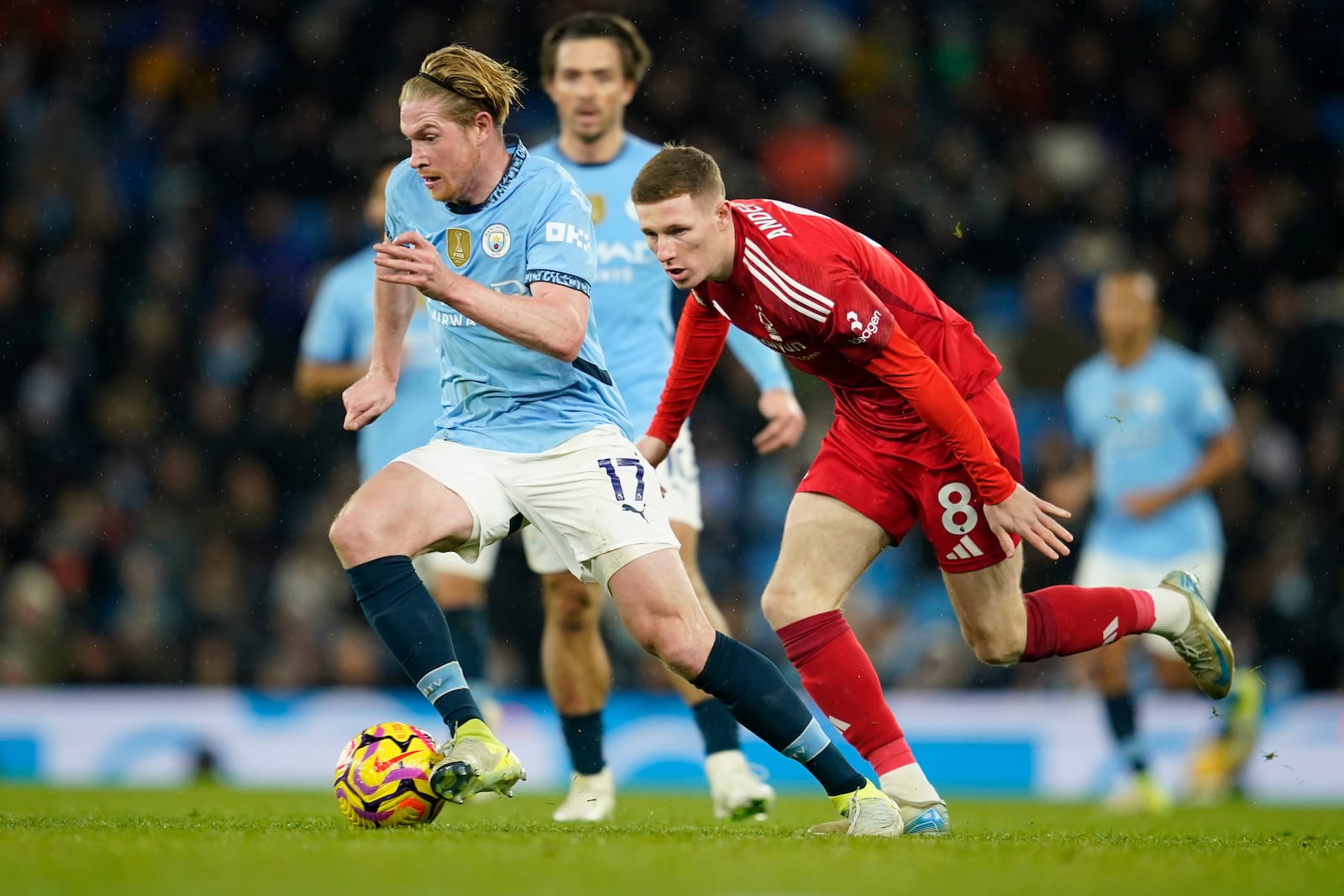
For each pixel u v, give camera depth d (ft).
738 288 49.37
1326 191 186.91
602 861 37.65
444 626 48.32
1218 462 100.83
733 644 49.37
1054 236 177.17
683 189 47.60
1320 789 114.42
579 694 66.44
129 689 136.26
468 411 51.57
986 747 114.32
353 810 47.52
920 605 143.54
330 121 182.39
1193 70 190.39
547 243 49.37
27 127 181.68
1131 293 101.71
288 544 150.92
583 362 51.31
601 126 70.13
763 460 154.20
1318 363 166.91
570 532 49.78
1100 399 103.55
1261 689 103.76
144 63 185.88
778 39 186.19
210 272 173.68
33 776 115.24
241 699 117.39
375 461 84.84
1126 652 88.74
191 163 180.34
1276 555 145.18
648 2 186.09
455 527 49.42
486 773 46.03
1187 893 33.58
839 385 53.36
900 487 53.42
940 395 48.91
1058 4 191.83
